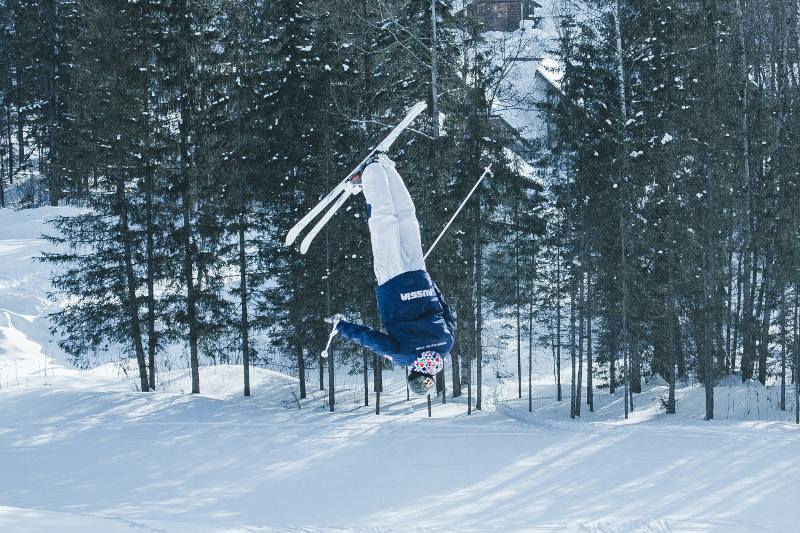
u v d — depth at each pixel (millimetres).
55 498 21172
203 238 33750
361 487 21953
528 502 20484
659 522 18734
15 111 62562
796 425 29656
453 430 28594
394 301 7367
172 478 23062
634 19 32594
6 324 41469
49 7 55062
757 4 44031
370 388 40344
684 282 34062
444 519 19172
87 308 33281
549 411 36406
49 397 31875
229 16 38562
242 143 32750
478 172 31938
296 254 32406
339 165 32375
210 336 34312
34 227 52438
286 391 37062
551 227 35406
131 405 31672
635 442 26375
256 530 18016
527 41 34469
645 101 32000
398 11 34156
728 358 39625
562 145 32938
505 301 38156
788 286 35594
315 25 33469
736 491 21141
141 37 32656
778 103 40281
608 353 38531
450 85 33094
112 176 32531
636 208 32969
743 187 38312
